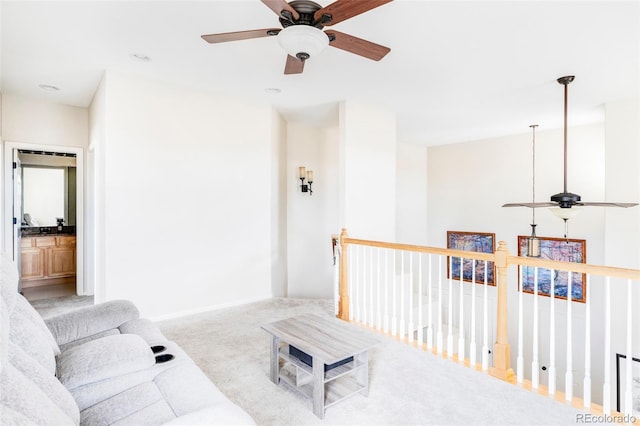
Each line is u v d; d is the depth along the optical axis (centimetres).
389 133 491
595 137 561
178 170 389
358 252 407
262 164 456
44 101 438
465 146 730
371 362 286
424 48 297
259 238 454
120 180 354
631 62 324
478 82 380
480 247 699
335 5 180
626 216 419
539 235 615
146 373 176
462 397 234
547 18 248
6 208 427
